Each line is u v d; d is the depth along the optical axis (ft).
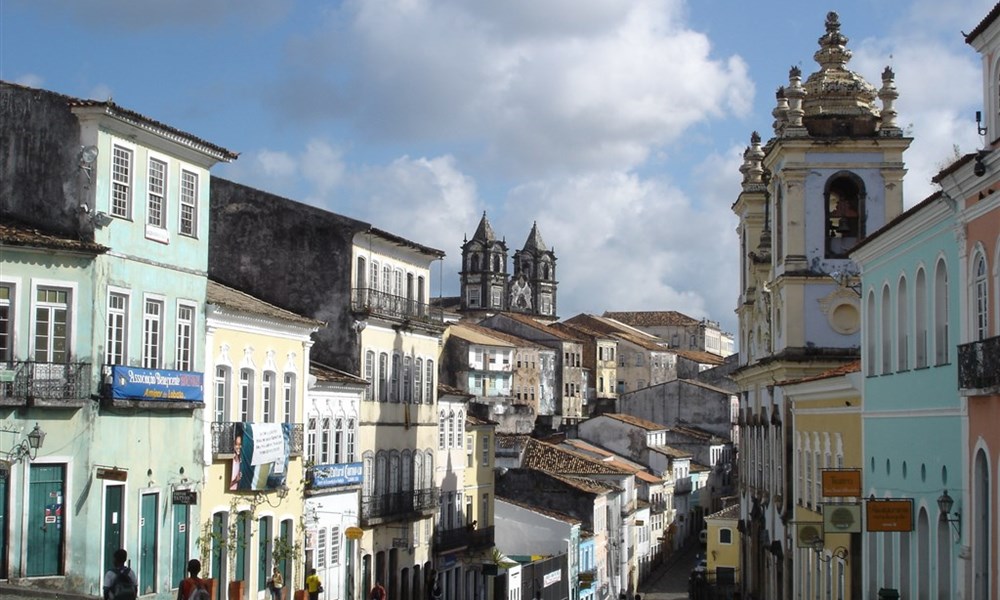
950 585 96.99
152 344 124.47
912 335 107.34
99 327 114.62
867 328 122.72
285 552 145.07
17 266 109.91
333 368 174.09
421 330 197.77
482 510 232.73
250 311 140.46
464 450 221.46
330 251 176.24
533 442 307.99
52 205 115.24
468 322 502.79
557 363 483.51
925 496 102.47
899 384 111.04
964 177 89.56
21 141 116.26
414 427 195.31
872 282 120.67
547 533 250.16
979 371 86.94
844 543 132.26
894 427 112.68
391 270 191.42
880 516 105.09
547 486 269.03
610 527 291.38
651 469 359.05
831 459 140.87
